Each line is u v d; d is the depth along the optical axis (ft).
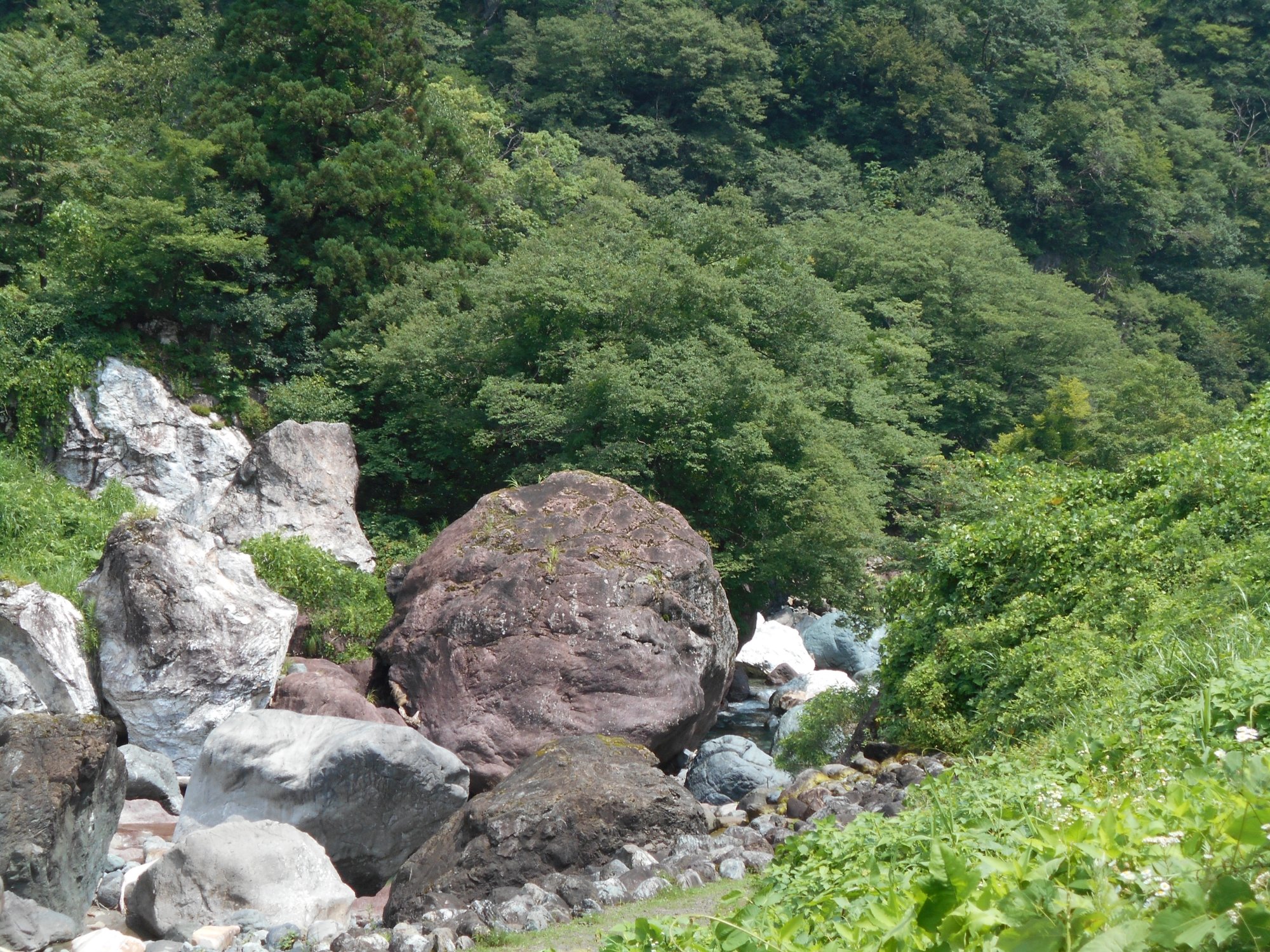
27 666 51.47
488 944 27.17
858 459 91.61
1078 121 234.38
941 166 217.77
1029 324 156.35
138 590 53.72
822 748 51.80
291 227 110.52
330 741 39.63
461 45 222.69
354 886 39.37
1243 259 255.09
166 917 31.94
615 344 87.61
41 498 77.25
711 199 210.79
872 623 72.64
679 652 57.72
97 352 93.76
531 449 92.27
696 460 81.05
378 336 102.12
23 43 111.14
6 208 102.42
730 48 224.53
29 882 29.86
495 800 34.24
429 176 112.98
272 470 81.30
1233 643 28.84
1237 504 39.42
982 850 18.69
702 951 17.74
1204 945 10.69
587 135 215.10
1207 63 287.89
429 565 61.67
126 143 123.44
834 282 152.05
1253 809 12.27
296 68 117.50
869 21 243.81
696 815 34.88
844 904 17.12
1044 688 34.88
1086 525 43.50
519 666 55.47
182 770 53.16
